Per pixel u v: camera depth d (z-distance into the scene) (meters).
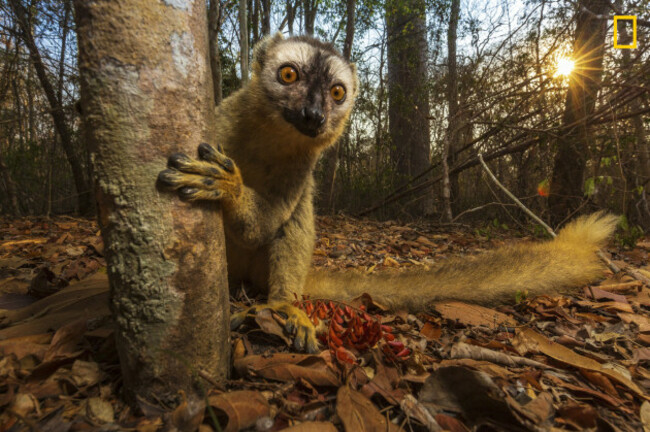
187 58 1.66
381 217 11.12
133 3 1.48
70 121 9.40
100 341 2.18
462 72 10.16
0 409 1.62
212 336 1.83
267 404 1.74
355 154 12.86
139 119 1.55
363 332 2.37
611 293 4.06
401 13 12.43
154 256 1.62
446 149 9.23
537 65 7.71
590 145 7.87
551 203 8.79
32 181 10.15
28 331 2.34
